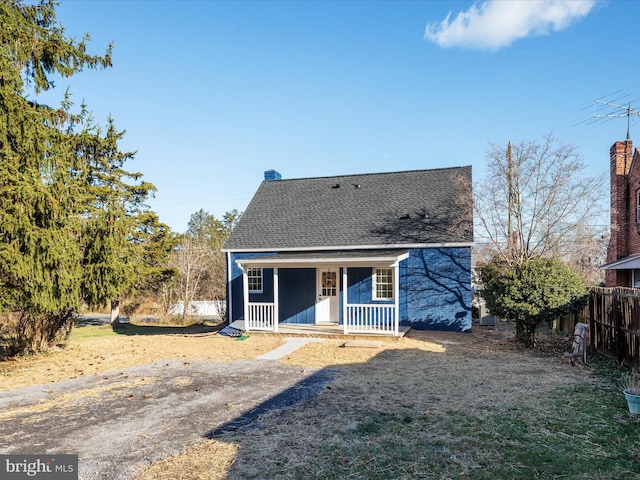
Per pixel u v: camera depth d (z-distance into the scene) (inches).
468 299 551.2
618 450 172.7
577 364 342.3
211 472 158.1
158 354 418.9
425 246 567.5
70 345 486.6
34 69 410.0
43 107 413.4
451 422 209.3
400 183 695.1
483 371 322.7
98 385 296.7
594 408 227.6
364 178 734.5
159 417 223.1
